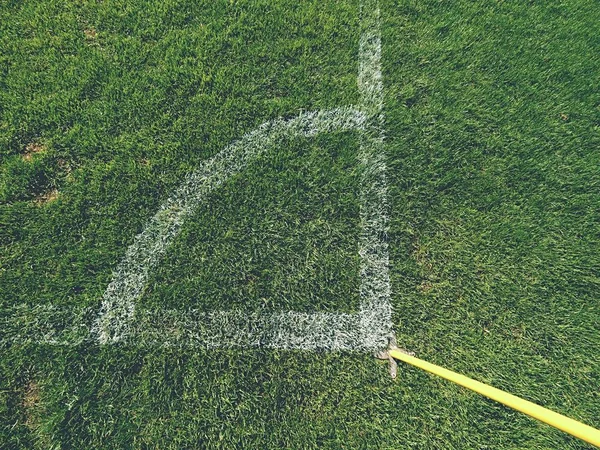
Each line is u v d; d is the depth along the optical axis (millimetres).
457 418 2391
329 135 2900
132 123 2908
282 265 2650
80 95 2965
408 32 3148
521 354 2484
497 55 3086
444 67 3059
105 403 2400
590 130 2900
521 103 2967
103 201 2754
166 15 3152
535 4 3188
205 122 2920
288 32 3133
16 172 2805
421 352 2498
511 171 2814
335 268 2639
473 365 2467
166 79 2998
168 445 2352
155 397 2410
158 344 2490
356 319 2547
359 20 3162
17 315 2535
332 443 2357
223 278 2615
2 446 2322
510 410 2385
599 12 3158
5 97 2951
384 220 2727
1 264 2623
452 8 3184
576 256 2639
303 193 2785
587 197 2758
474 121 2926
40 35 3104
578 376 2445
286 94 3006
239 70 3031
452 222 2719
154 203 2756
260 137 2898
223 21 3146
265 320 2543
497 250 2656
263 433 2365
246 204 2760
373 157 2863
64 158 2850
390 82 3031
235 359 2475
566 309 2549
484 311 2557
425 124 2934
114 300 2570
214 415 2389
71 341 2484
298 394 2422
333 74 3053
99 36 3107
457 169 2822
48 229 2691
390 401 2414
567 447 2328
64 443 2338
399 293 2590
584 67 3055
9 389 2412
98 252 2648
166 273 2621
